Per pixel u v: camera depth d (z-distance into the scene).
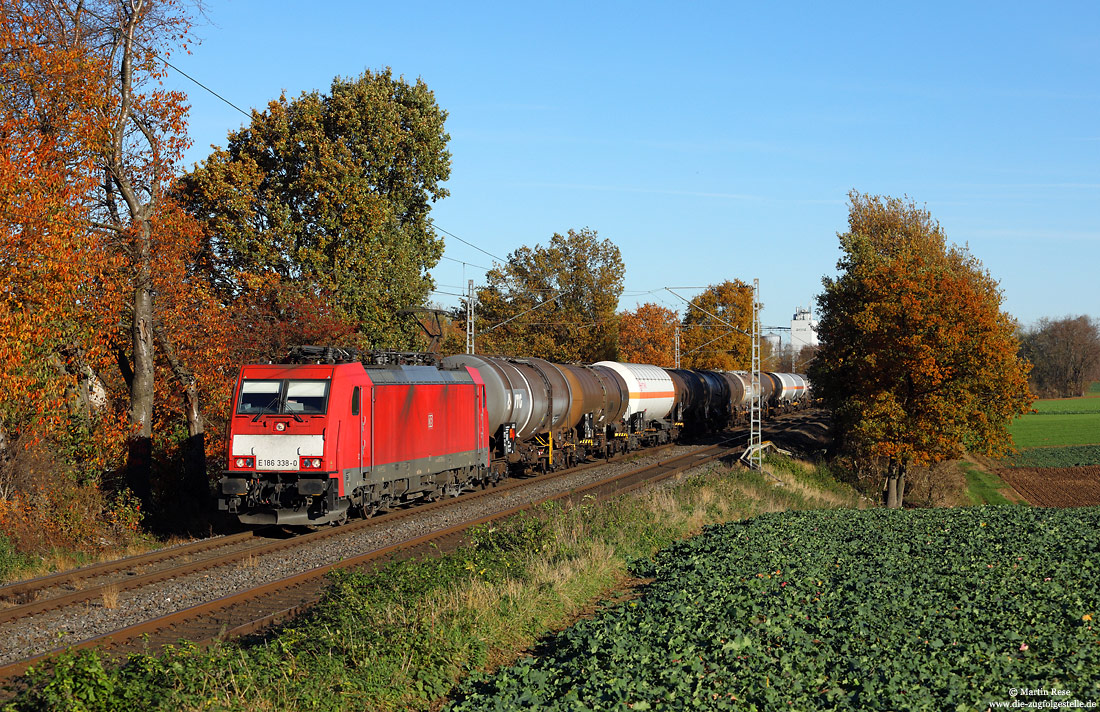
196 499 24.81
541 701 8.48
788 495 30.53
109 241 22.28
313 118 35.81
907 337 34.41
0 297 17.78
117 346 24.75
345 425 19.50
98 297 21.92
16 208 17.52
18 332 17.62
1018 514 23.66
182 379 25.72
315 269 34.16
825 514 23.50
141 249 22.48
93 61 20.34
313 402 19.42
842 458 48.72
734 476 31.03
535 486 28.56
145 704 8.20
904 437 35.34
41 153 18.92
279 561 16.52
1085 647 9.66
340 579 12.91
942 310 34.50
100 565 15.92
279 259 33.72
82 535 18.88
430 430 23.39
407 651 10.20
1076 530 19.92
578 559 15.45
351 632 10.55
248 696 8.66
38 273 17.92
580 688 8.62
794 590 12.84
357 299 34.66
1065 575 13.99
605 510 20.44
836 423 46.09
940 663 9.27
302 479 19.12
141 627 11.75
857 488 42.94
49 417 19.56
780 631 10.48
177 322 25.94
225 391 26.80
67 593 14.03
